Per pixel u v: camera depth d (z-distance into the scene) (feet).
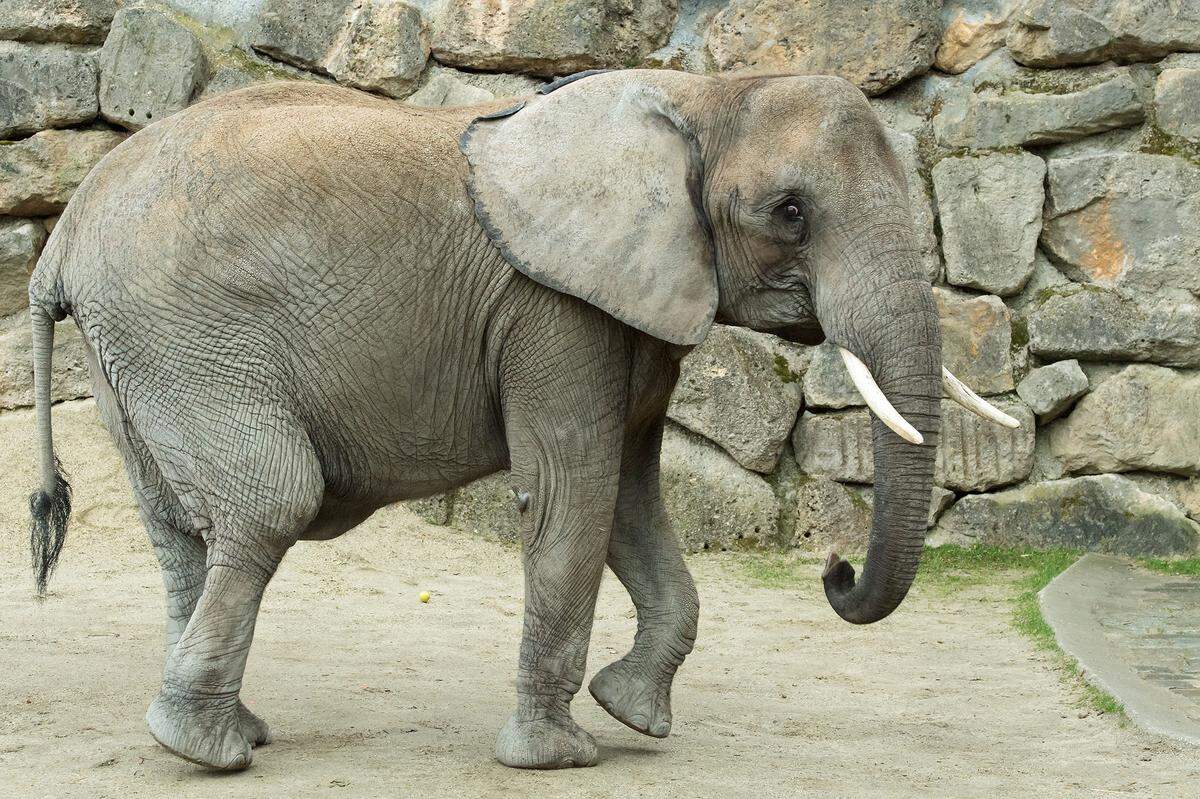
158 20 53.11
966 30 53.47
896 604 24.86
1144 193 51.42
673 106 25.67
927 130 53.67
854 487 51.75
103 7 53.78
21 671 31.60
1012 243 52.01
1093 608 41.37
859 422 51.29
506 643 37.45
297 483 25.13
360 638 37.27
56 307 26.27
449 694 31.30
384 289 25.35
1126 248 51.60
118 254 25.21
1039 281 52.54
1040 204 52.06
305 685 31.60
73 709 28.55
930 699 32.45
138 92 52.85
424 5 55.06
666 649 27.71
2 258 51.98
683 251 25.13
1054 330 51.42
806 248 25.00
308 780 23.95
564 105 25.73
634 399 26.48
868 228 24.45
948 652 37.73
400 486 26.99
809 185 24.61
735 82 26.20
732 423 51.11
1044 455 51.98
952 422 51.47
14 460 48.73
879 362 24.22
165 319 24.93
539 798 23.15
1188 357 50.88
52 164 52.34
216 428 24.89
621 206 25.04
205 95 53.42
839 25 53.16
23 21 53.26
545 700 25.53
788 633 39.91
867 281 24.27
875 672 35.35
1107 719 29.84
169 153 25.73
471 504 50.55
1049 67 53.16
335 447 26.08
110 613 38.29
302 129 25.73
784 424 51.24
